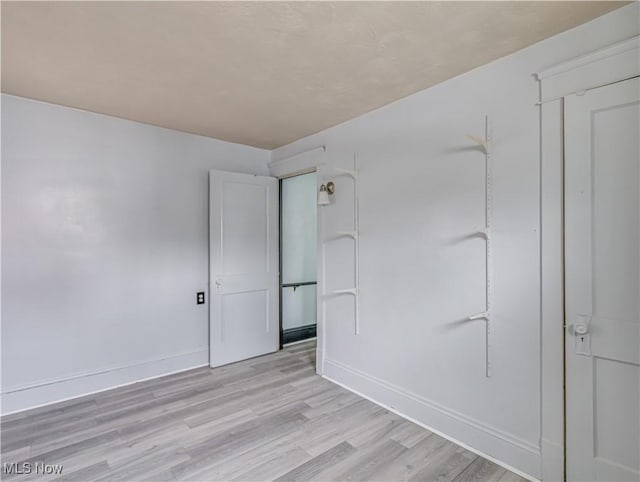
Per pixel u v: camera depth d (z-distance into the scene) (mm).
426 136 2301
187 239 3326
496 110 1935
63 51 1854
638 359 1488
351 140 2871
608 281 1562
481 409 2012
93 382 2812
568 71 1654
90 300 2803
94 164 2811
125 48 1825
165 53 1874
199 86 2287
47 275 2617
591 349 1604
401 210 2463
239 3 1459
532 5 1483
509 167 1879
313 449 2061
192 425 2324
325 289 3137
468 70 2055
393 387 2531
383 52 1859
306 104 2580
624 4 1488
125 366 2971
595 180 1590
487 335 1974
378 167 2637
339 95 2414
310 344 4203
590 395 1611
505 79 1897
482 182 2002
